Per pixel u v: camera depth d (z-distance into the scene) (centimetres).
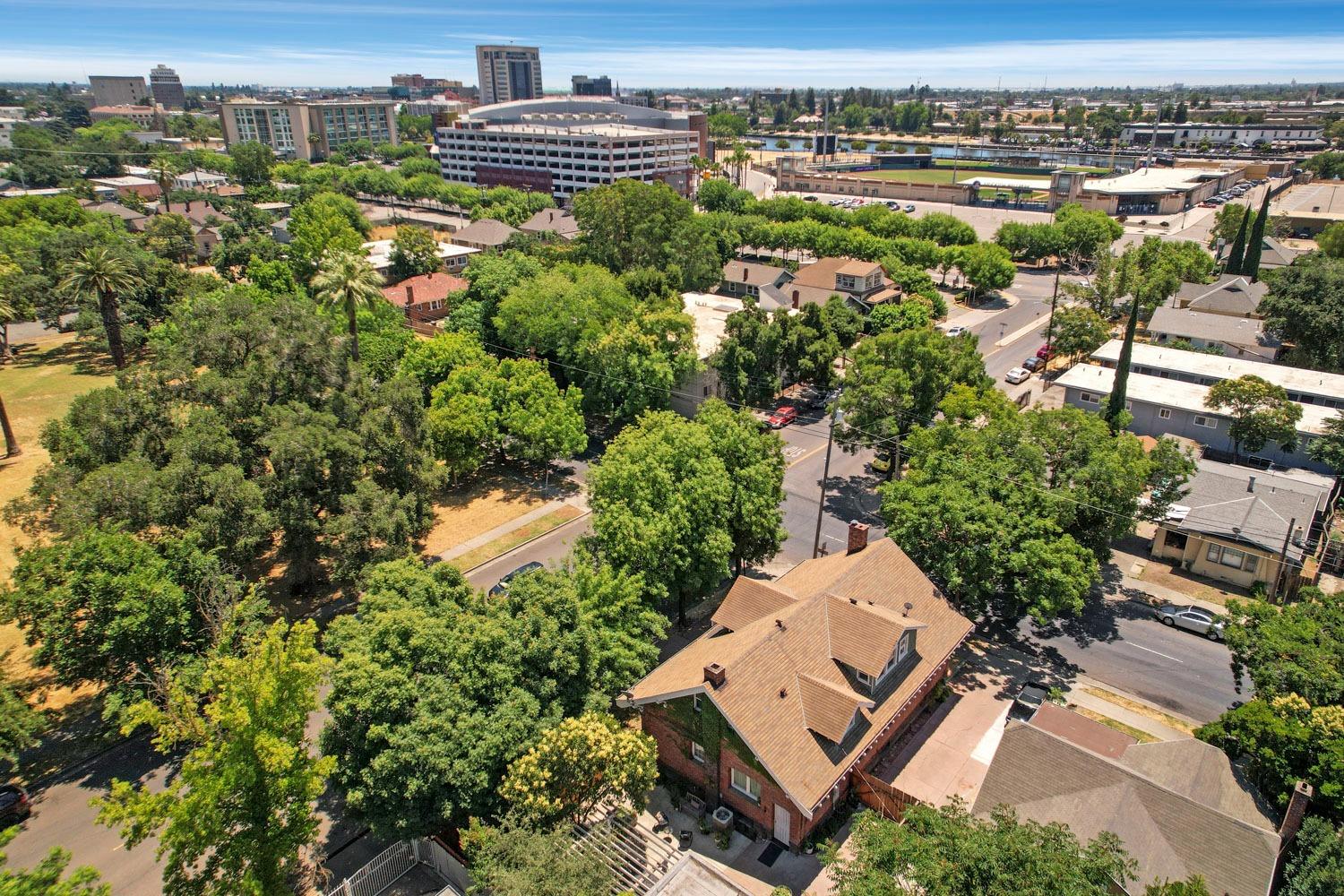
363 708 2808
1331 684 3080
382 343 7169
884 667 3325
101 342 9225
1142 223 16825
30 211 13475
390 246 12706
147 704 2444
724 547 4281
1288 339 8131
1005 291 12438
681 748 3422
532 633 3231
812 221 13512
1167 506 4934
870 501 6034
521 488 6419
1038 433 4688
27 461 6675
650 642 3912
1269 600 4641
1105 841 2298
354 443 4612
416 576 3488
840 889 2589
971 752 3656
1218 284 9662
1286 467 6262
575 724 2886
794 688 3253
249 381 4825
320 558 4550
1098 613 4738
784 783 2952
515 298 7406
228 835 2389
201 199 16488
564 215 15912
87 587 3450
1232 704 3962
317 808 3425
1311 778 2847
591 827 2995
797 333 7112
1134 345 8262
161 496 4000
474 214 15988
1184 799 2738
